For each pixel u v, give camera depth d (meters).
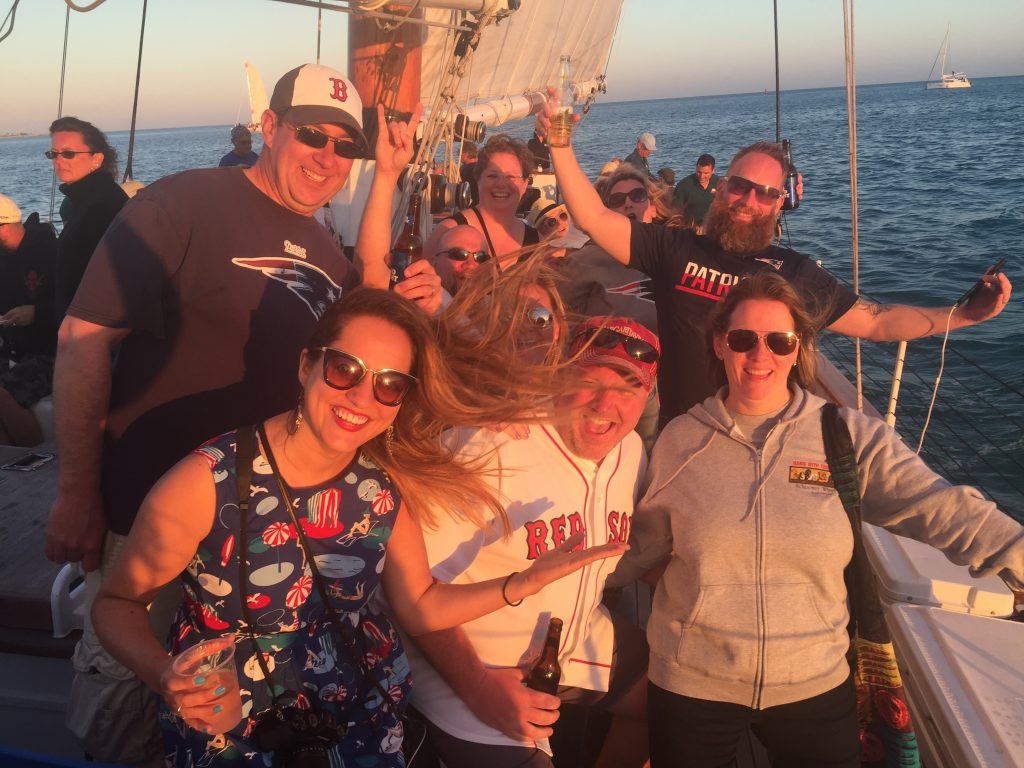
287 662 1.89
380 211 2.84
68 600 2.93
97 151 4.41
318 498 1.84
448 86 4.04
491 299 2.16
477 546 2.28
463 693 2.25
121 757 2.54
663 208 5.08
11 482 3.77
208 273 2.32
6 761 1.95
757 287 2.36
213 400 2.40
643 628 3.43
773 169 3.29
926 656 2.71
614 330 2.21
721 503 2.31
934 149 55.03
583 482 2.34
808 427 2.34
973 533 2.22
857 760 2.39
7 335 5.32
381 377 1.73
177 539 1.76
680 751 2.38
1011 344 12.81
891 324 3.49
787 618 2.28
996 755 2.33
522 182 4.40
